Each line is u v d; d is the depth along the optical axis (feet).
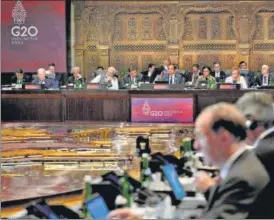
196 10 69.00
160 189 17.38
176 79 54.90
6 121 48.96
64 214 19.19
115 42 70.38
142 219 16.14
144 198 16.90
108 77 51.65
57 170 27.27
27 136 38.47
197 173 18.29
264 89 45.98
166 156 21.11
